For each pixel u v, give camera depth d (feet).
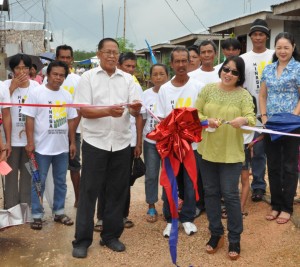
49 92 15.24
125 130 13.35
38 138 15.15
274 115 14.25
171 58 14.67
